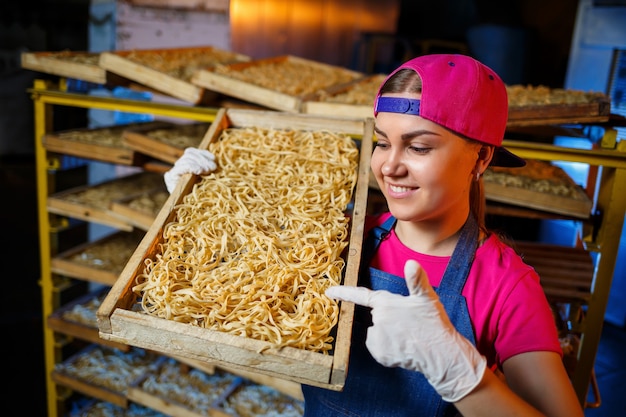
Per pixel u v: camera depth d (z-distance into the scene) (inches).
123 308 44.0
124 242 118.8
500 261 42.9
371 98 95.7
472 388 34.6
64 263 105.8
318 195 54.1
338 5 221.5
